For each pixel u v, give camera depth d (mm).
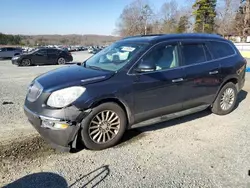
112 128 3561
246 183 2730
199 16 49562
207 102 4695
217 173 2926
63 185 2676
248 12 38406
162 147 3592
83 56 29812
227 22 43531
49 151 3443
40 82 3518
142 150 3502
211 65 4586
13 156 3285
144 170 2984
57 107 3141
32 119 3377
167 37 4230
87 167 3041
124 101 3555
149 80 3762
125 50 4059
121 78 3568
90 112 3299
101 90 3359
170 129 4270
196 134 4070
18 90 7449
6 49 24750
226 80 4875
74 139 3275
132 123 3771
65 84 3287
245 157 3299
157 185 2688
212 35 5004
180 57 4211
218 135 4031
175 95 4105
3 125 4371
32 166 3051
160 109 3979
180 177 2842
